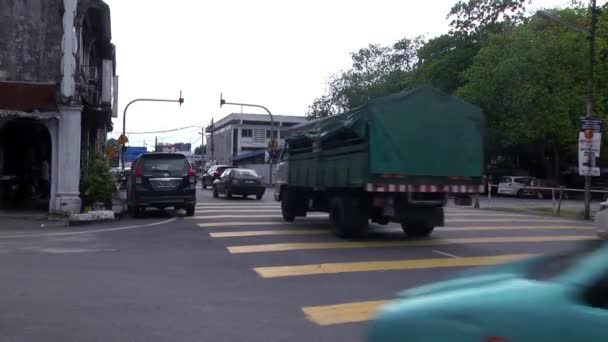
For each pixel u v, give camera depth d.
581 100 38.03
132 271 9.48
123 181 34.66
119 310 7.11
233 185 28.31
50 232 14.58
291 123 87.81
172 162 18.58
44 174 23.86
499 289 3.37
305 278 9.04
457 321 3.29
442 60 45.22
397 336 3.52
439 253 11.30
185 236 13.64
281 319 6.81
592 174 21.30
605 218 13.41
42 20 19.52
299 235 13.80
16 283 8.43
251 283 8.69
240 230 14.76
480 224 16.47
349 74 60.41
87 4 19.98
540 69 38.31
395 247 12.02
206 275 9.22
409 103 12.36
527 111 38.69
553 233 14.52
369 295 7.96
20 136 23.45
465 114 12.79
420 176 12.35
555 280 3.28
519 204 29.83
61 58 18.98
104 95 23.22
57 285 8.35
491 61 40.09
